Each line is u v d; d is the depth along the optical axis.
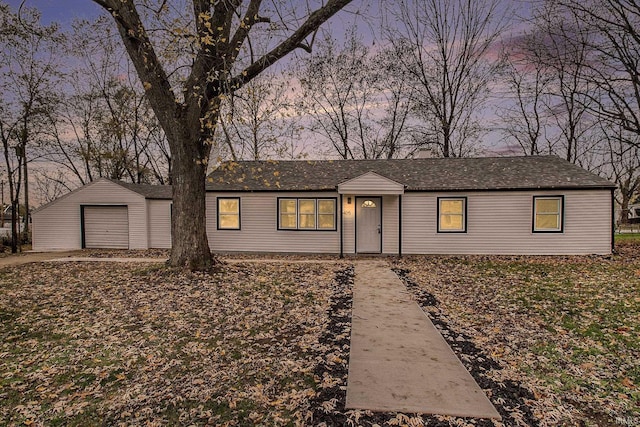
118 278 9.96
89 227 18.00
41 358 4.98
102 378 4.38
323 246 15.97
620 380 4.25
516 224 14.70
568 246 14.41
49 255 15.80
